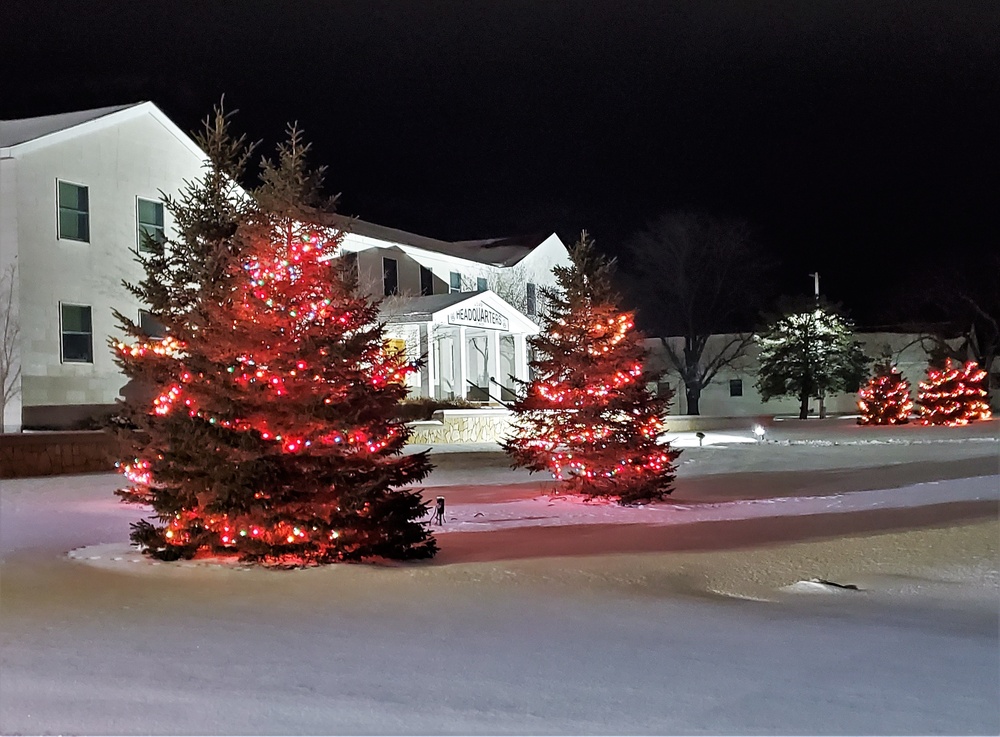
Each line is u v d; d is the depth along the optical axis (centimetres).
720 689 649
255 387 1111
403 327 3628
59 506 1630
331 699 607
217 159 1484
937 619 894
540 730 558
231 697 606
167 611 859
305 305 1165
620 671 688
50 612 850
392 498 1175
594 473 1834
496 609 897
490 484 2136
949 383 4778
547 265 5153
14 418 2530
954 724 585
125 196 2830
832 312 5991
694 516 1639
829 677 685
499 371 4166
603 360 1872
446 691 630
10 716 566
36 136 2592
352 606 896
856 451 3155
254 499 1107
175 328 1218
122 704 590
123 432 1204
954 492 1909
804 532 1420
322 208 1249
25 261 2564
